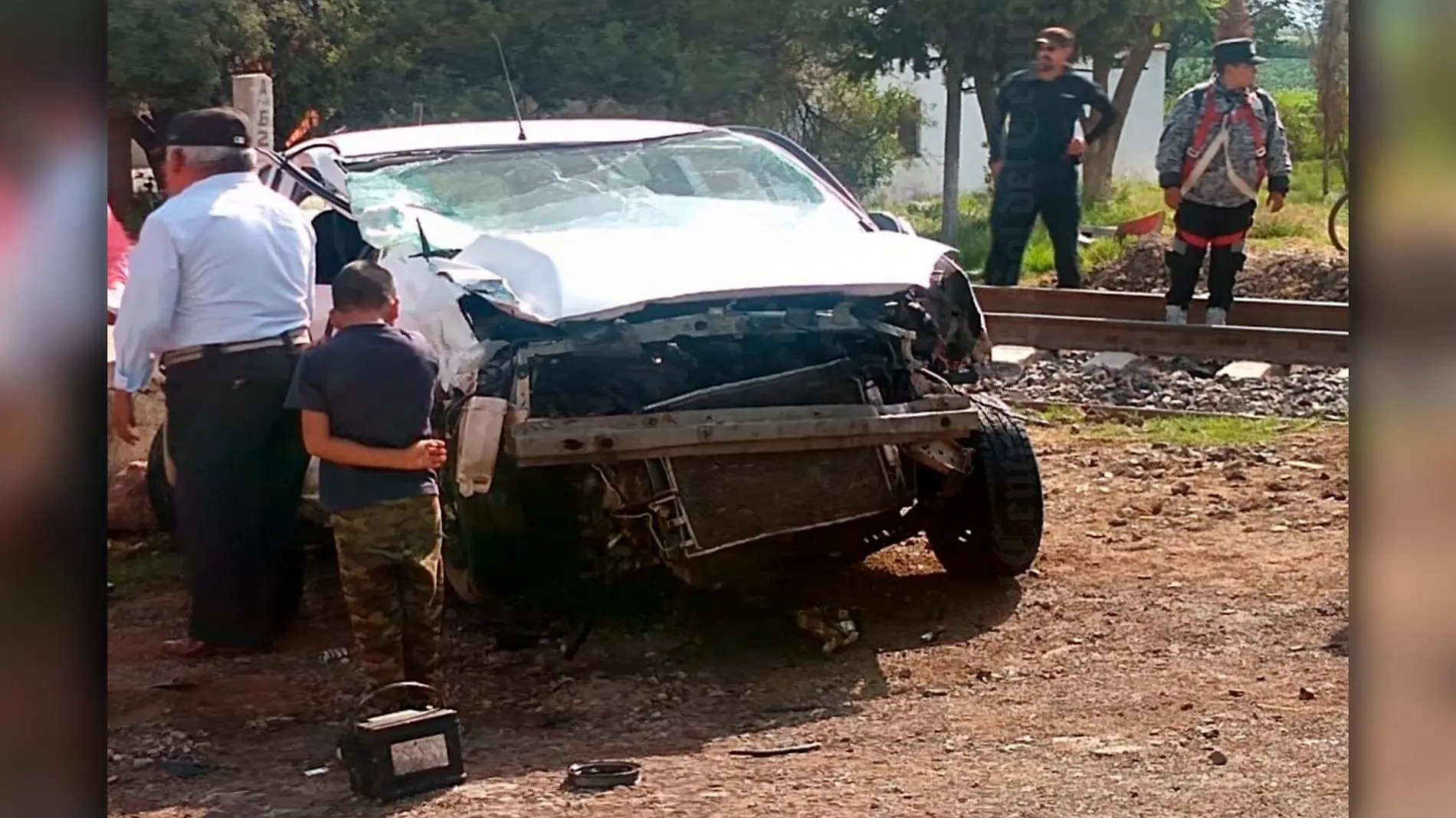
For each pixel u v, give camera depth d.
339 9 19.62
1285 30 35.06
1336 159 23.17
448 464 5.10
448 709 4.55
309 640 5.86
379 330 4.68
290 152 6.57
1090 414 9.38
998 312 11.80
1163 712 4.68
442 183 6.20
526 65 20.17
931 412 5.45
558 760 4.46
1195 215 10.88
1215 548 6.57
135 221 16.31
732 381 5.39
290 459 5.69
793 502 5.27
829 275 5.26
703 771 4.32
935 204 25.89
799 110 23.02
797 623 5.59
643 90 20.11
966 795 4.04
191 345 5.46
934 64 20.75
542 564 5.30
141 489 7.18
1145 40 23.36
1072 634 5.53
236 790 4.28
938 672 5.19
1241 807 3.89
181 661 5.61
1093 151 24.62
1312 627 5.48
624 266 5.17
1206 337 10.22
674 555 5.11
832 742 4.54
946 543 6.15
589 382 5.16
